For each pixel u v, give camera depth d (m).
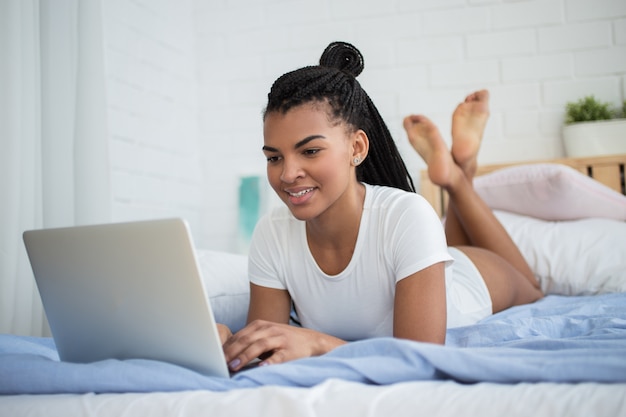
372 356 0.83
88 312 0.96
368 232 1.19
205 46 2.98
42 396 0.83
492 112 2.63
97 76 1.87
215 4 2.96
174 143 2.80
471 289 1.56
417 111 2.71
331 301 1.25
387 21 2.74
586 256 1.90
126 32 2.50
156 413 0.75
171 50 2.81
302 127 1.04
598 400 0.67
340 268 1.22
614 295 1.62
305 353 0.99
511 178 2.17
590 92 2.54
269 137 1.06
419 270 1.12
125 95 2.49
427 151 1.93
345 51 1.30
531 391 0.70
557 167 2.09
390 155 1.37
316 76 1.09
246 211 2.80
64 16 1.81
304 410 0.70
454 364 0.78
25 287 1.69
